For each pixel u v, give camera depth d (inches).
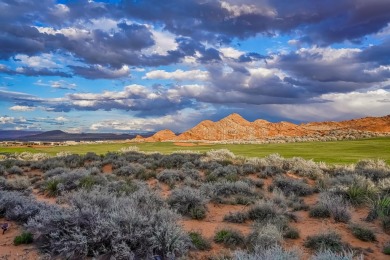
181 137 4266.7
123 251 295.0
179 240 322.3
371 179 747.4
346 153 1492.4
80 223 338.3
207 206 528.7
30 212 422.9
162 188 704.4
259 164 962.1
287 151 1644.9
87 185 647.8
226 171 813.2
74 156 1190.3
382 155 1381.6
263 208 457.1
